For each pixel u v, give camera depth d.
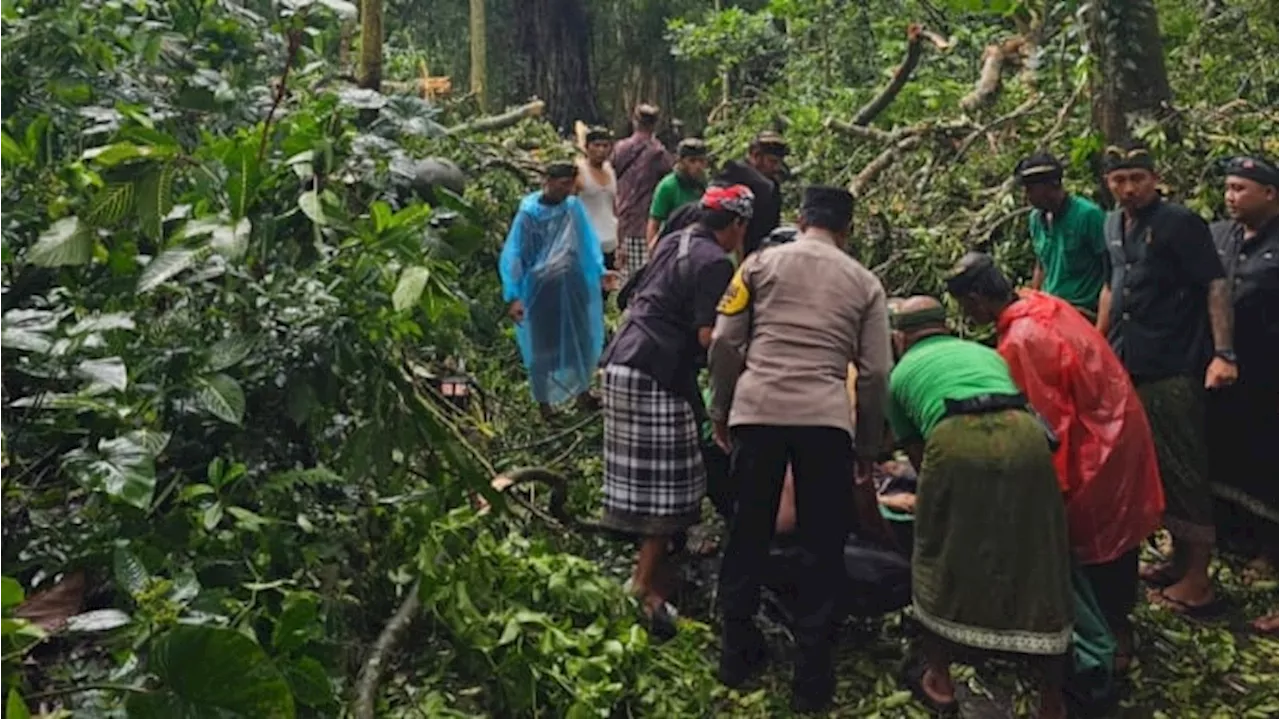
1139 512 3.68
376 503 3.60
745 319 3.69
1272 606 4.27
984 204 6.67
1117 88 5.87
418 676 3.32
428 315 3.47
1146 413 4.17
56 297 3.35
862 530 4.00
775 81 12.52
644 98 16.64
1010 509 3.36
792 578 3.71
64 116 4.04
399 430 3.47
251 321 3.38
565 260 5.77
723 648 3.80
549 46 15.24
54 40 4.12
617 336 4.15
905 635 4.05
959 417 3.43
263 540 3.12
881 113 9.34
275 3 3.79
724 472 4.34
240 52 4.64
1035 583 3.37
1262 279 4.15
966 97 8.64
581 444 5.55
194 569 3.00
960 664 3.90
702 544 4.57
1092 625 3.64
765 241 4.26
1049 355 3.68
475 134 8.82
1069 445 3.65
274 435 3.46
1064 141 6.64
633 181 7.73
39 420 3.09
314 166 3.71
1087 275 4.60
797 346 3.60
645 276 4.22
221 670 2.35
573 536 4.59
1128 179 4.13
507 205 7.60
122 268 3.44
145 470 2.82
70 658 2.84
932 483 3.45
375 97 4.41
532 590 3.66
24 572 3.09
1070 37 7.00
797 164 8.67
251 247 3.49
